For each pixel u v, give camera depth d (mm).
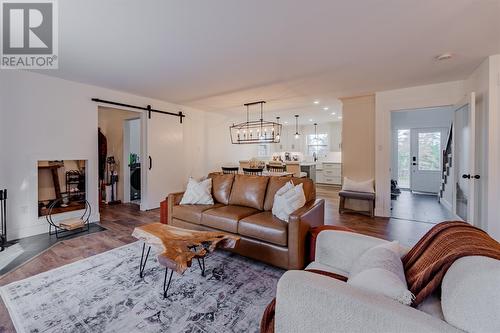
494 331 641
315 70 3346
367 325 800
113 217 4402
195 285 2117
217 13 1989
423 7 1920
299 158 9414
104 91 4215
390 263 1119
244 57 2900
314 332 904
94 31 2277
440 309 842
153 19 2078
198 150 6328
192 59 2953
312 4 1878
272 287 2092
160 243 2004
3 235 2943
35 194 3436
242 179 3416
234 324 1630
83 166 4121
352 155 4867
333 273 1423
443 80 3811
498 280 665
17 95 3268
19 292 1983
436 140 7359
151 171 5031
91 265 2471
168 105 5414
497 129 2875
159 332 1554
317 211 2703
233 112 6730
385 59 2977
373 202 4496
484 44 2586
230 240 2164
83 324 1617
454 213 3916
